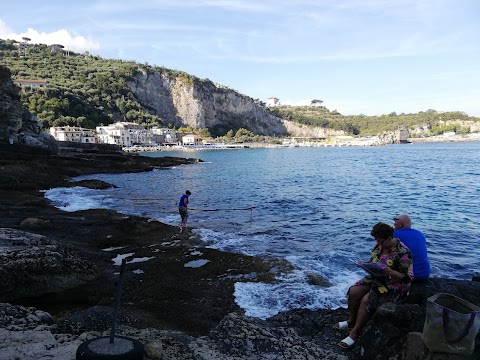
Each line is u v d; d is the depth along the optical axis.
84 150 66.94
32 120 64.44
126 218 16.64
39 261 9.09
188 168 59.62
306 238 15.25
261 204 24.42
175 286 9.43
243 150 159.12
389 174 46.72
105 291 9.27
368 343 5.18
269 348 5.82
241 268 10.60
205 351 5.54
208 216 20.31
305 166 63.16
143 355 4.93
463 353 4.14
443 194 28.62
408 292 5.68
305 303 8.28
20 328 5.78
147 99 194.62
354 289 5.91
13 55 196.00
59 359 4.61
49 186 31.12
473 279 7.14
